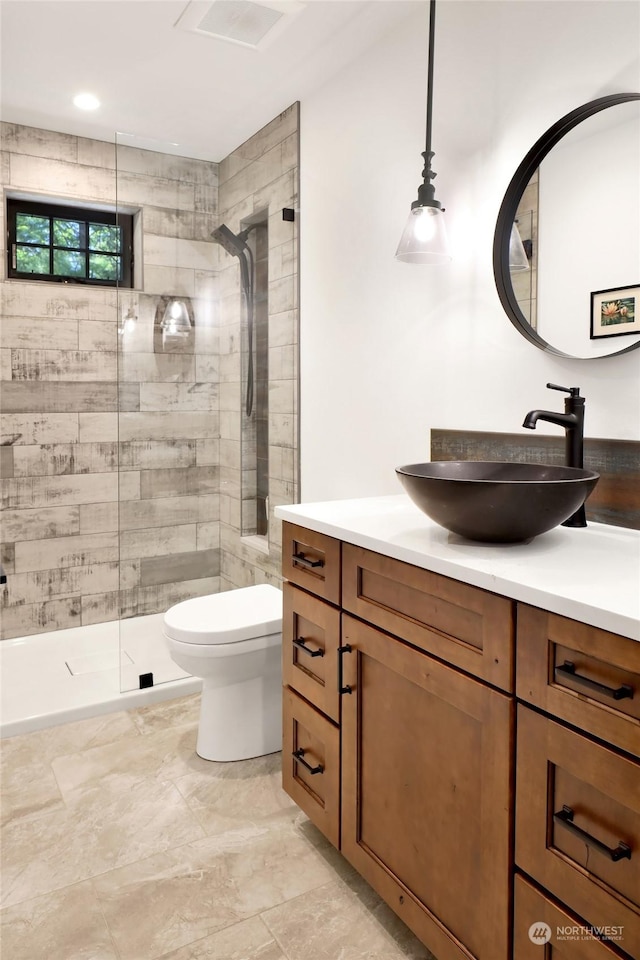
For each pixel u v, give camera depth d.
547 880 1.08
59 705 2.61
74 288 3.34
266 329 2.93
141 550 2.82
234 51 2.46
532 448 1.82
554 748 1.06
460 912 1.28
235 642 2.16
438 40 2.09
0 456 3.23
